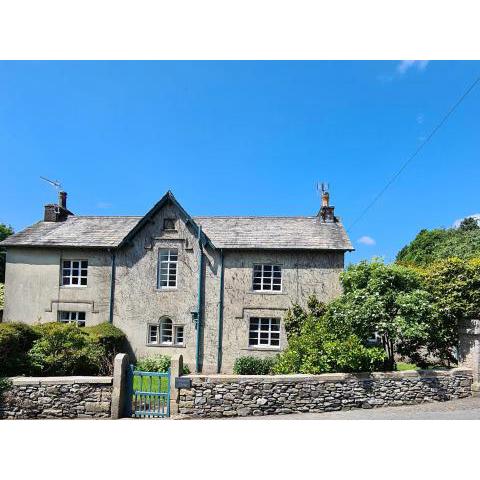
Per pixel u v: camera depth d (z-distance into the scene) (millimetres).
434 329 12117
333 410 10836
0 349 11328
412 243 44688
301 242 19109
